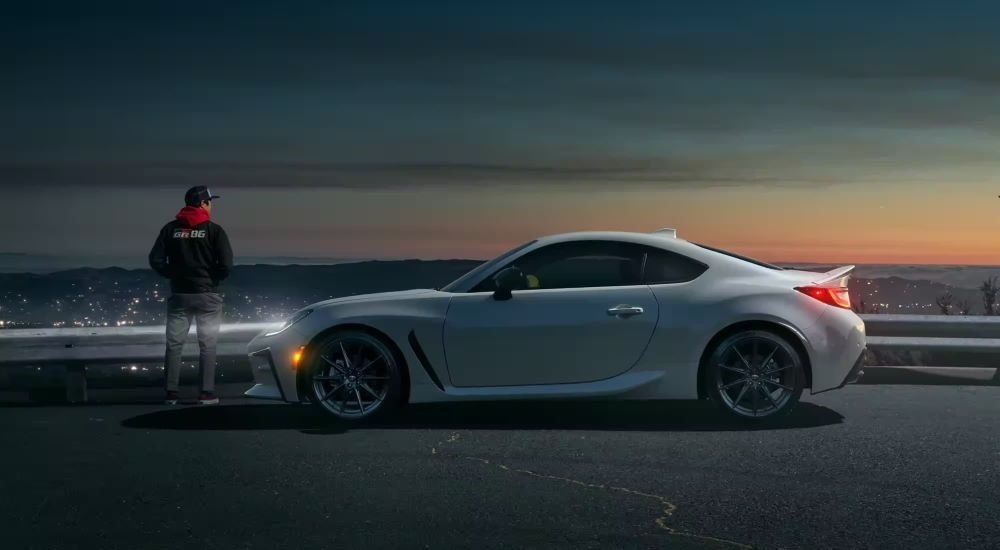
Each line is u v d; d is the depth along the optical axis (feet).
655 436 25.00
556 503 18.84
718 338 26.35
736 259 27.27
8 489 20.36
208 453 23.65
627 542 16.43
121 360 33.55
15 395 34.94
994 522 17.44
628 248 27.17
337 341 26.86
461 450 23.56
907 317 34.40
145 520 18.04
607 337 26.25
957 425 26.27
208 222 31.40
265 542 16.62
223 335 33.35
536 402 30.40
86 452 23.95
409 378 26.71
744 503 18.75
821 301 26.48
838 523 17.43
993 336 34.09
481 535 16.87
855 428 25.88
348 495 19.58
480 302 26.71
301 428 26.76
